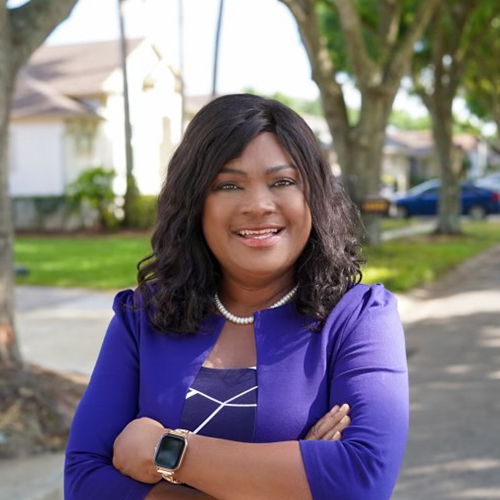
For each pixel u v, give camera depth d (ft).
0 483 14.73
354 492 5.32
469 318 33.40
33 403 17.24
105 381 6.19
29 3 18.11
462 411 20.02
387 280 39.81
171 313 6.04
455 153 74.38
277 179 5.85
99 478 5.82
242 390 5.75
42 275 46.42
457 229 74.64
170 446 5.49
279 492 5.34
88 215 84.79
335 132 49.90
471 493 14.94
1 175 18.08
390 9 50.03
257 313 5.93
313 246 5.99
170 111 102.27
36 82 91.04
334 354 5.83
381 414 5.55
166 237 6.19
